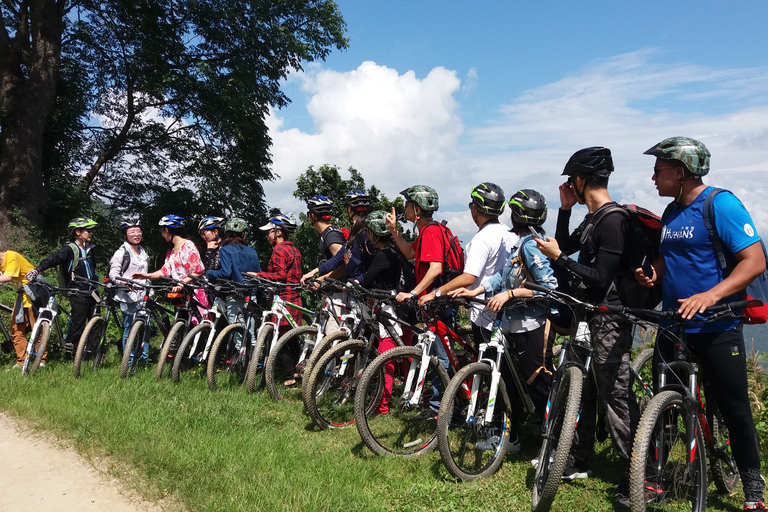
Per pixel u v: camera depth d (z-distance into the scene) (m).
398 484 3.47
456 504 3.23
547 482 2.91
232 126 20.06
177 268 6.40
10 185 15.30
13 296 9.32
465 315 6.29
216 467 3.56
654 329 2.96
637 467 2.58
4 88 15.98
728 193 2.84
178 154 21.97
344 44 21.89
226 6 19.38
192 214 20.81
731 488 3.38
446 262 4.30
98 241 17.59
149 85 18.66
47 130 16.95
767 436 4.21
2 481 3.53
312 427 4.55
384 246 4.77
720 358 2.89
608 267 3.07
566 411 2.94
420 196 4.31
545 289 3.02
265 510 3.00
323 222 5.83
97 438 4.06
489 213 4.19
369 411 4.09
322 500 3.12
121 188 21.31
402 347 3.99
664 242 3.03
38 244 14.30
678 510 2.89
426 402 4.16
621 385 3.23
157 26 18.66
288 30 20.19
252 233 21.39
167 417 4.49
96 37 18.89
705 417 3.20
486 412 3.61
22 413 4.65
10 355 6.65
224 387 5.50
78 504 3.24
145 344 6.12
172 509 3.15
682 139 2.92
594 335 3.23
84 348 5.77
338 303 4.94
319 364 4.41
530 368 3.88
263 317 5.52
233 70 19.64
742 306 2.51
